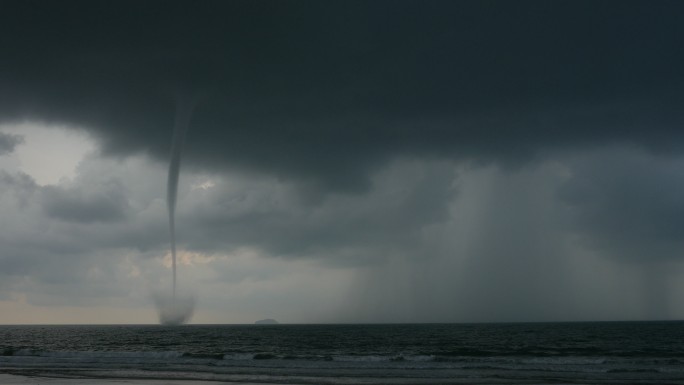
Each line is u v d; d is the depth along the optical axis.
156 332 165.50
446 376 35.28
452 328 188.75
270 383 30.98
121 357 53.50
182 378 33.31
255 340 101.25
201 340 102.25
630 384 30.95
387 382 31.73
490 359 49.50
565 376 35.38
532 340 92.69
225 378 33.44
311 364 44.16
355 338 107.94
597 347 70.94
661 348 68.38
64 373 36.47
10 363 45.38
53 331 180.88
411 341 92.31
